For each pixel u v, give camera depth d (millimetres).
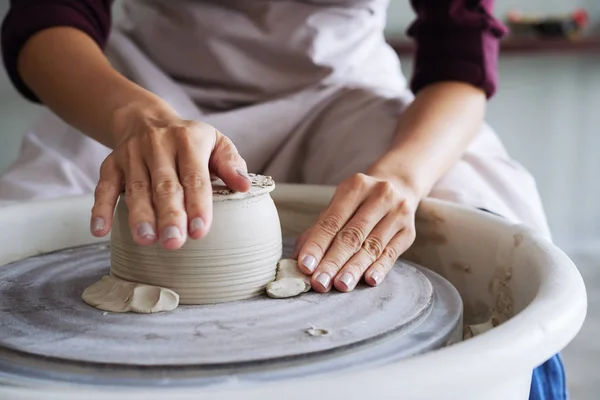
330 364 567
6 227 903
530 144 3033
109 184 664
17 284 725
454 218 911
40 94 1034
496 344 525
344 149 1098
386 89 1173
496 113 2982
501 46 2635
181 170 629
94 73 958
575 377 1851
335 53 1193
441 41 1137
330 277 702
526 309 597
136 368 542
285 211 1027
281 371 553
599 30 3012
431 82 1145
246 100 1200
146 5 1236
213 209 655
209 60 1192
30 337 593
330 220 760
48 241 946
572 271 686
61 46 1046
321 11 1187
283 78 1191
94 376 544
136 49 1224
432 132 997
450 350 513
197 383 534
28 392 466
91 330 606
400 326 629
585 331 2156
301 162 1170
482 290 883
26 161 1146
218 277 662
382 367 489
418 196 896
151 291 655
